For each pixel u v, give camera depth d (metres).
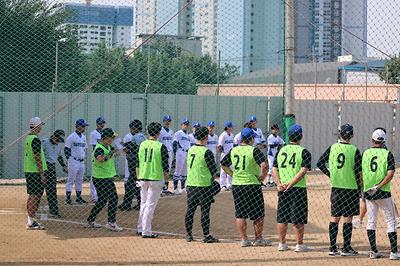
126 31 58.88
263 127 40.12
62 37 42.53
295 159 18.38
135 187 25.58
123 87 41.75
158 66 43.84
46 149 24.28
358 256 18.11
